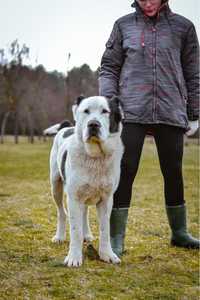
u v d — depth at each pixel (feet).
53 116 153.69
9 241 17.54
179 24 16.03
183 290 12.79
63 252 16.21
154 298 12.12
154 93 15.72
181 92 16.12
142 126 16.10
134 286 12.93
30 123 151.64
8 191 33.96
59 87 152.15
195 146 104.78
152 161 69.15
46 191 34.22
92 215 23.72
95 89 121.60
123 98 16.01
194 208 27.78
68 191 14.89
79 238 14.84
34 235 18.76
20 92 145.18
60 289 12.45
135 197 31.37
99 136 13.84
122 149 15.33
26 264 14.58
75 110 15.11
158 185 39.09
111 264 14.92
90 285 12.85
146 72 15.71
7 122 170.71
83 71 125.08
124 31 16.15
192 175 46.88
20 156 78.02
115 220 16.31
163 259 15.79
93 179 14.57
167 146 16.48
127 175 16.16
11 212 24.40
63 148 16.26
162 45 15.70
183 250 17.10
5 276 13.37
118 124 14.78
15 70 142.82
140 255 16.21
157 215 24.38
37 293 12.15
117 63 16.40
